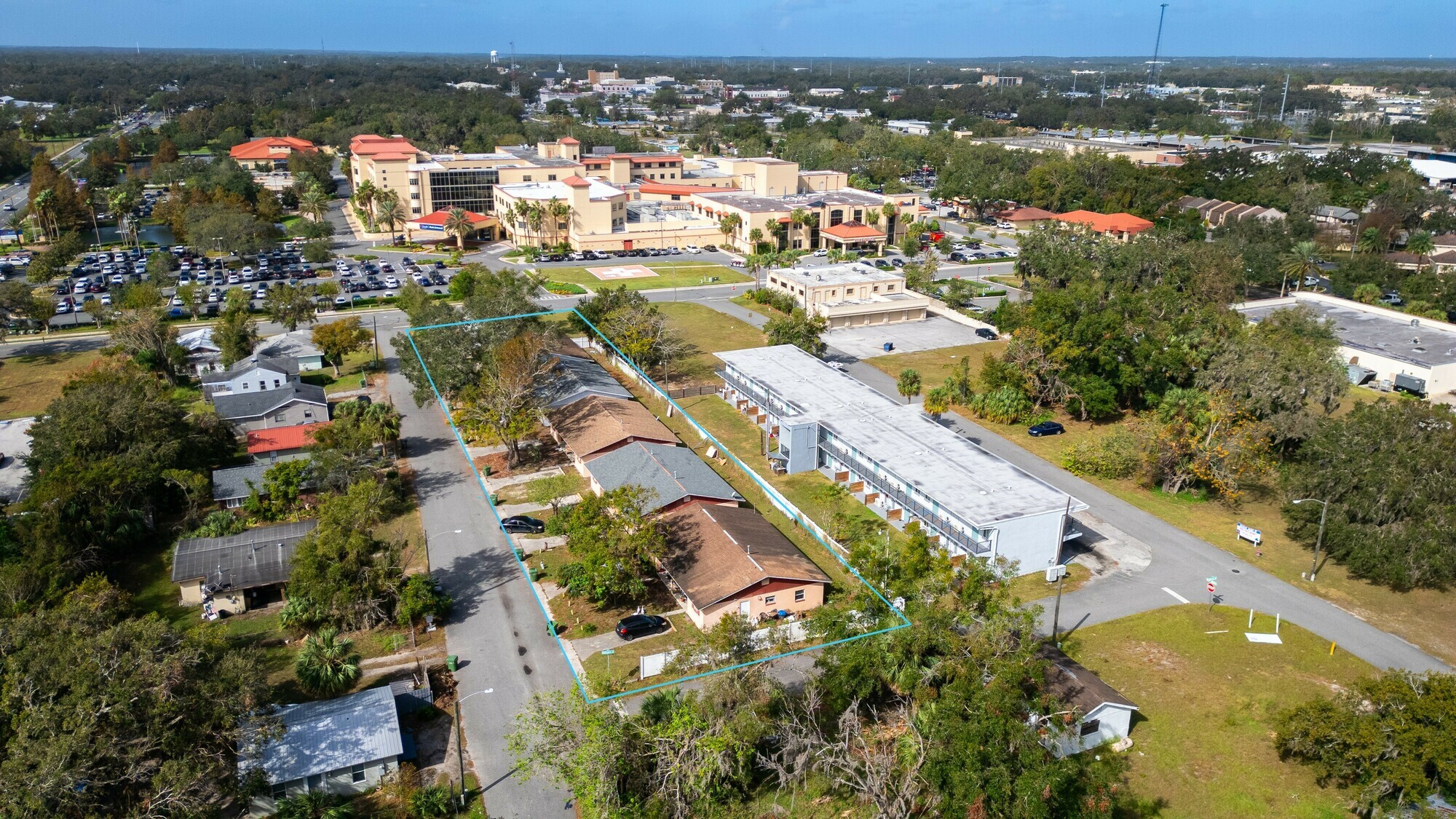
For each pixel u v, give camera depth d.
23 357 118.38
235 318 115.69
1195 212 195.12
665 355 111.44
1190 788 48.53
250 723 45.31
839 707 51.06
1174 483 82.75
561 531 73.69
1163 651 59.78
